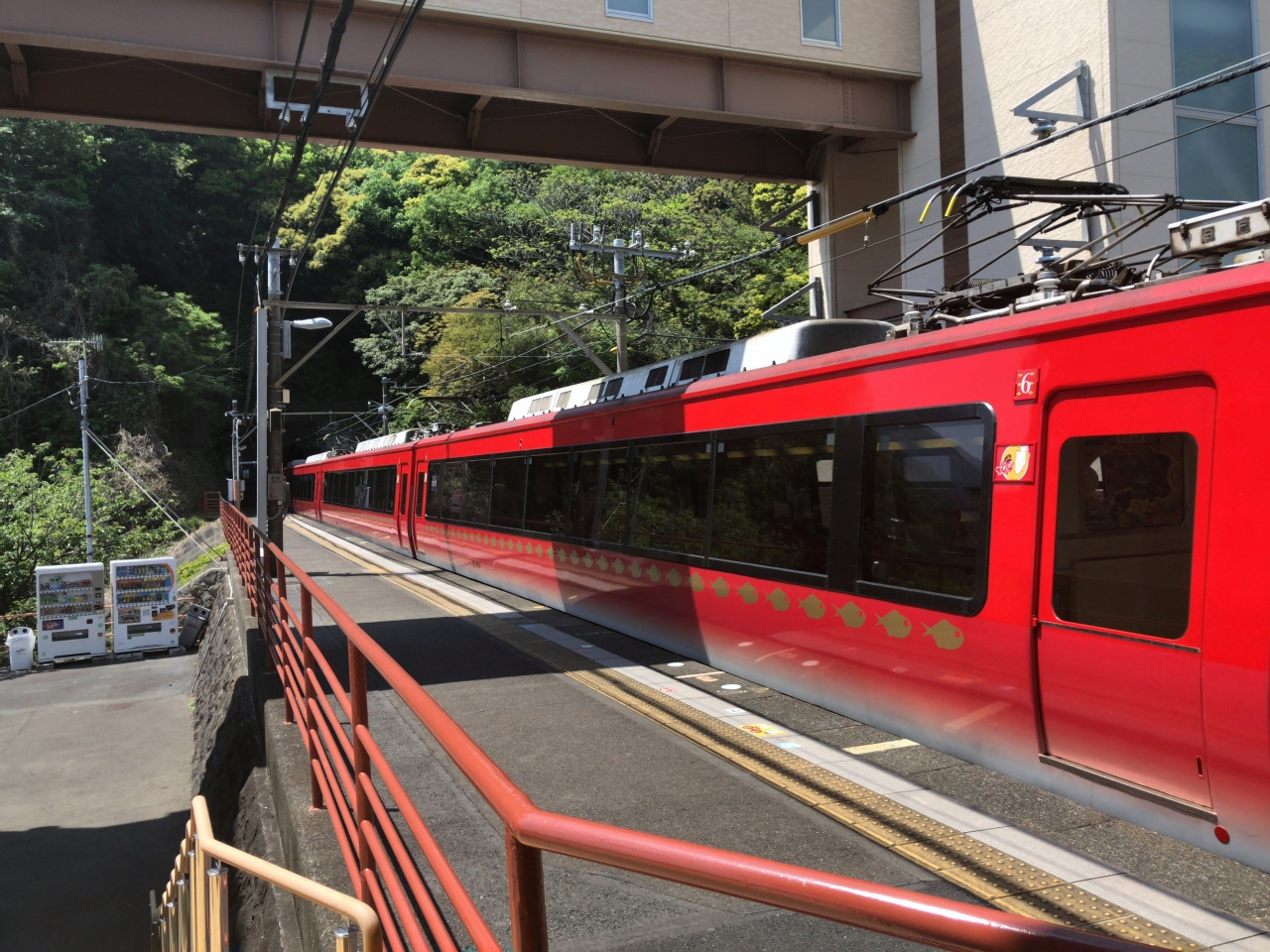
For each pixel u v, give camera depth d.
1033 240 13.59
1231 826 4.16
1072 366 5.03
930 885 4.22
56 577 25.02
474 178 70.12
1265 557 4.03
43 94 15.00
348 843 4.03
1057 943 1.19
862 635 6.57
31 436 53.72
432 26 15.38
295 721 6.91
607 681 8.32
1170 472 4.49
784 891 1.43
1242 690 4.08
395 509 22.69
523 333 45.22
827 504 7.00
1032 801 5.04
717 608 8.49
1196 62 15.21
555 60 16.17
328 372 74.44
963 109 17.44
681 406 9.30
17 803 16.00
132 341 59.31
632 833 1.62
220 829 8.55
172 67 15.54
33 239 58.06
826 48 17.75
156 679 23.47
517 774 5.98
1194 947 3.61
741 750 6.24
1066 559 5.03
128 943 11.51
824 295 20.52
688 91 17.12
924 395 6.07
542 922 1.78
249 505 70.44
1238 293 4.20
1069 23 15.23
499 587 14.92
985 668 5.52
